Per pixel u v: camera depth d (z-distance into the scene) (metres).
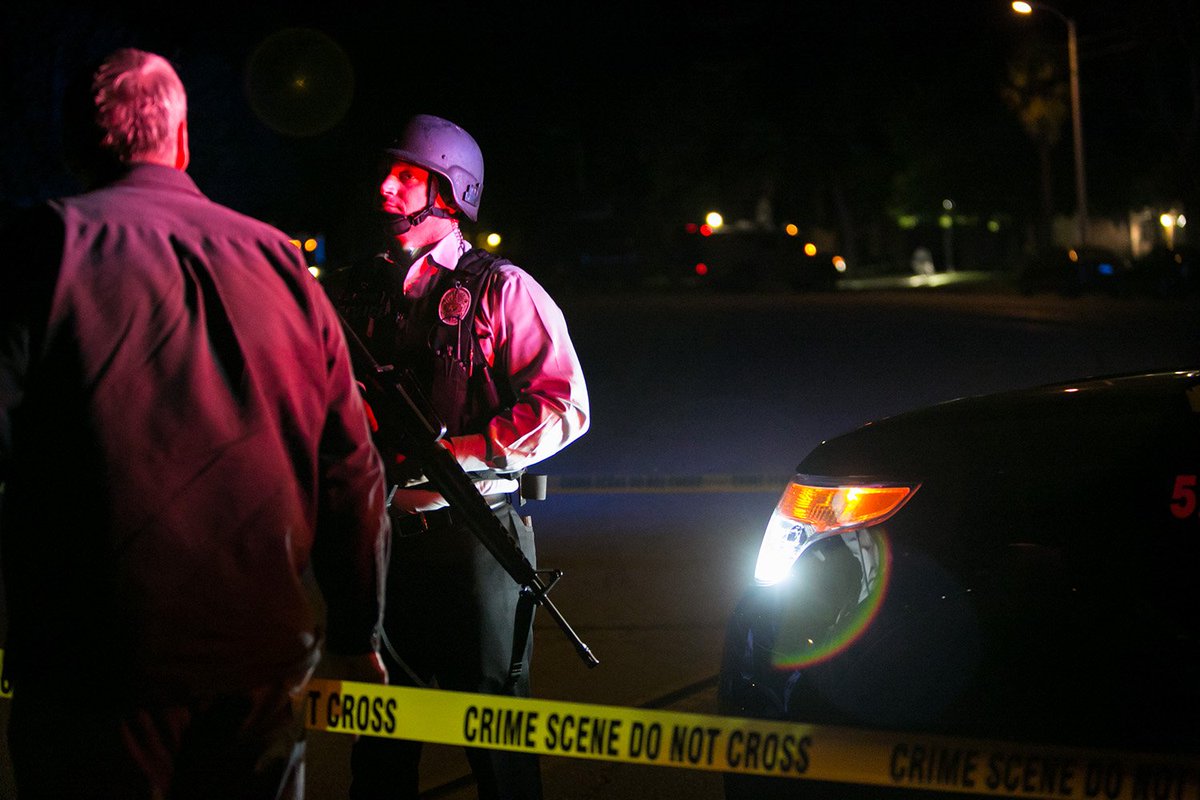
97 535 2.58
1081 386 3.79
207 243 2.70
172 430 2.60
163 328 2.62
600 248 71.62
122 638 2.59
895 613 3.51
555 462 13.60
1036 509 3.43
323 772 5.32
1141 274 43.38
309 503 2.78
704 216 79.56
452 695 3.59
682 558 8.98
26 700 2.67
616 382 21.98
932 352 25.78
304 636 2.77
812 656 3.62
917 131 68.19
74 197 2.70
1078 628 3.32
